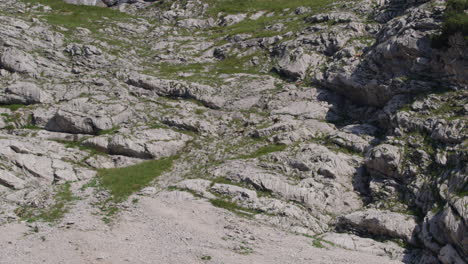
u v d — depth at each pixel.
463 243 19.30
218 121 37.97
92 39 50.03
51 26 49.72
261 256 20.11
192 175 30.41
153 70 45.91
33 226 22.95
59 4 63.75
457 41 29.25
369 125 33.47
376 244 22.84
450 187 22.66
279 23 52.44
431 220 22.00
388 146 27.77
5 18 47.56
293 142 32.91
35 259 18.70
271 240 22.42
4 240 20.77
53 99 38.56
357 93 36.41
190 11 63.56
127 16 62.12
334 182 27.94
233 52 49.12
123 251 19.86
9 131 35.22
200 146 34.69
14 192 27.77
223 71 45.34
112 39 52.66
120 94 39.44
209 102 40.00
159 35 56.38
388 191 26.34
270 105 38.62
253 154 32.06
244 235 22.56
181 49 51.56
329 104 37.56
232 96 40.59
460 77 29.75
